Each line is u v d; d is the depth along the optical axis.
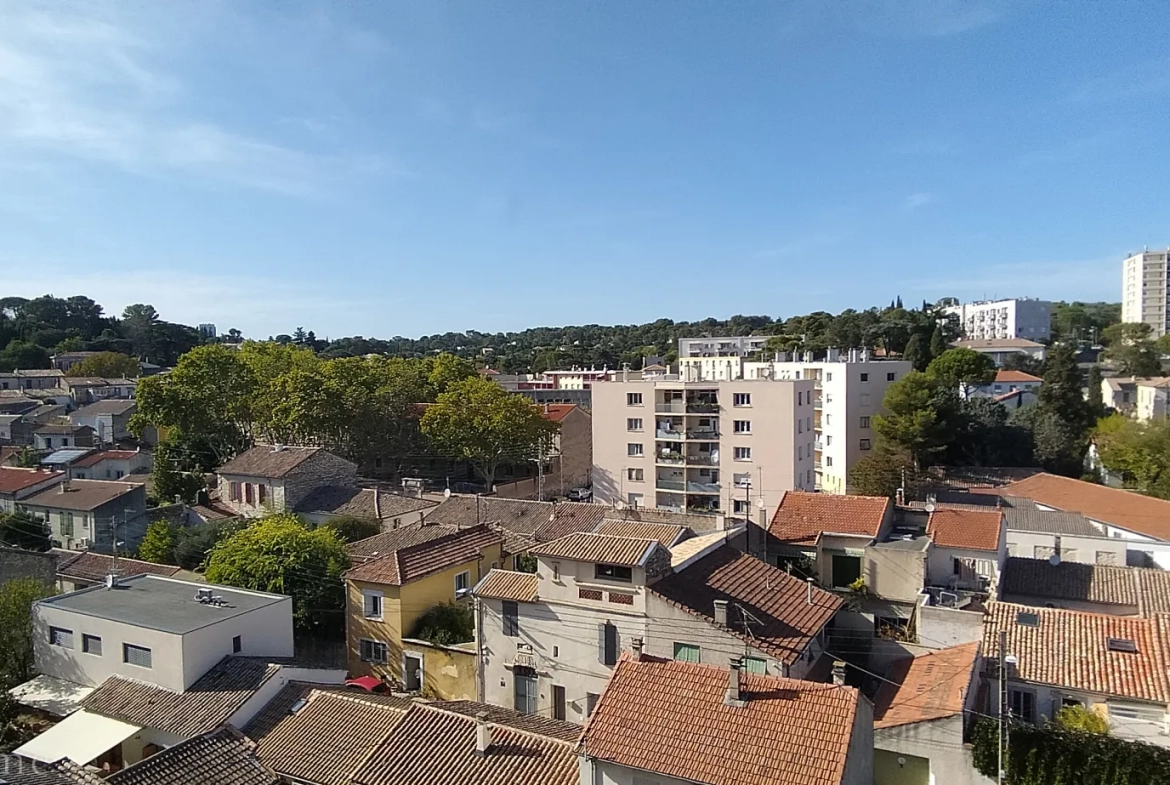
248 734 27.05
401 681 35.38
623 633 29.14
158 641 30.17
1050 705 25.81
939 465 83.19
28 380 139.88
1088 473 82.81
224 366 87.31
